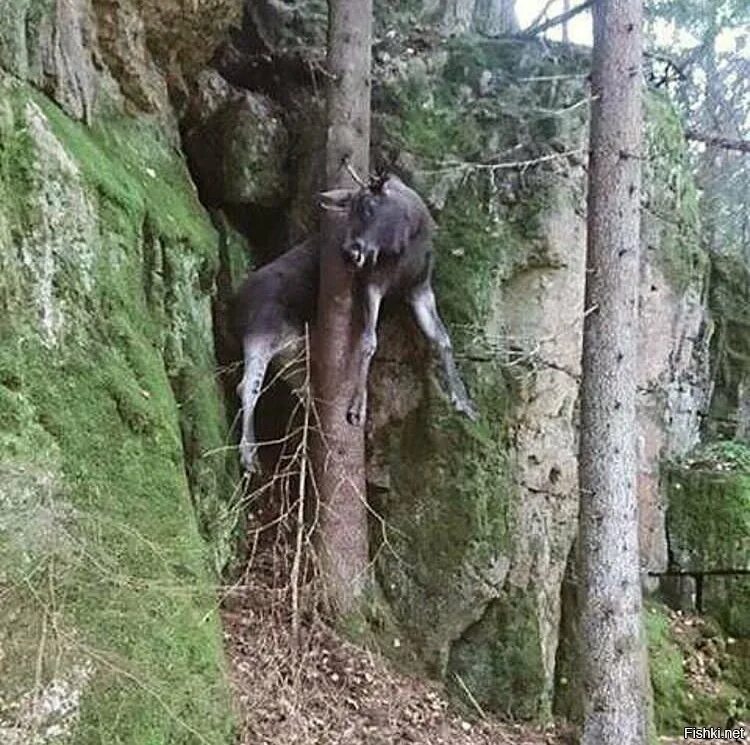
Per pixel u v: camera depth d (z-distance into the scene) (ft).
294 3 33.83
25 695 13.82
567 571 29.37
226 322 28.99
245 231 31.71
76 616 15.14
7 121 18.47
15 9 20.52
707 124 53.88
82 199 20.48
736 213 54.24
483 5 39.01
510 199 30.09
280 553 26.68
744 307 40.11
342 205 25.79
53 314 18.51
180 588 17.52
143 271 23.93
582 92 31.24
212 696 17.94
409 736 24.39
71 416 17.53
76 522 16.11
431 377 28.53
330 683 24.91
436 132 30.76
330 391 27.22
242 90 32.42
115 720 15.05
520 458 28.94
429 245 27.22
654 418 34.30
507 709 27.48
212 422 25.48
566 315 30.01
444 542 27.96
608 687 24.39
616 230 24.89
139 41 27.99
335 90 28.02
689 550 33.68
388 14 33.30
